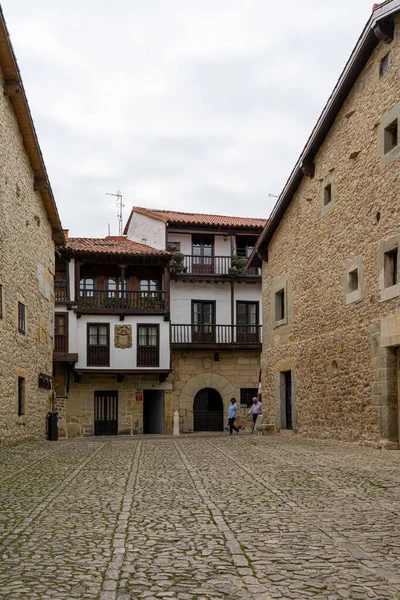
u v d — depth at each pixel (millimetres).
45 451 14383
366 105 14867
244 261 33531
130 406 31516
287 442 16578
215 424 33375
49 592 4203
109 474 10039
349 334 15547
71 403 30766
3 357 15289
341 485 8547
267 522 6320
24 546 5430
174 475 9867
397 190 13406
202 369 32906
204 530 6000
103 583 4398
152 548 5344
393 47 13625
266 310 22516
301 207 19125
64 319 30141
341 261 16156
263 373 22578
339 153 16375
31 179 18766
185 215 36031
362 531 5883
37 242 19766
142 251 31344
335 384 16344
